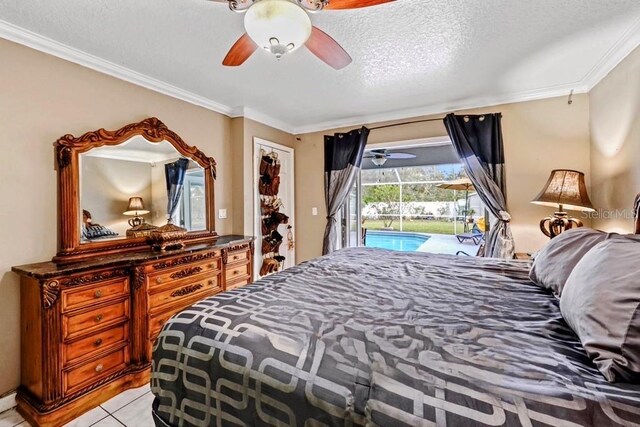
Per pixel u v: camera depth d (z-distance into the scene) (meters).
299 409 0.81
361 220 4.13
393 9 1.68
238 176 3.50
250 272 3.19
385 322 1.08
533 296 1.37
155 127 2.62
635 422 0.59
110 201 2.30
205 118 3.20
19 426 1.66
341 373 0.83
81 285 1.79
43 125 1.97
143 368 2.06
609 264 0.95
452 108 3.29
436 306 1.25
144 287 2.10
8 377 1.80
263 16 1.38
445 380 0.75
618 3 1.65
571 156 2.80
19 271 1.73
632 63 2.03
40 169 1.95
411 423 0.67
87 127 2.20
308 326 1.06
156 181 2.65
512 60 2.29
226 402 0.94
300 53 2.18
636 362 0.71
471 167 3.11
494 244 3.02
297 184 4.32
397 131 3.63
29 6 1.61
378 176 7.79
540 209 2.93
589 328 0.85
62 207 2.03
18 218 1.86
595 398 0.65
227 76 2.56
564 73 2.51
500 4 1.65
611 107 2.32
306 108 3.44
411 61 2.31
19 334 1.84
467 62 2.32
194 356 1.04
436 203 7.93
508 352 0.86
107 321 1.91
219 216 3.36
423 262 2.10
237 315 1.16
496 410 0.65
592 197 2.67
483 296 1.38
